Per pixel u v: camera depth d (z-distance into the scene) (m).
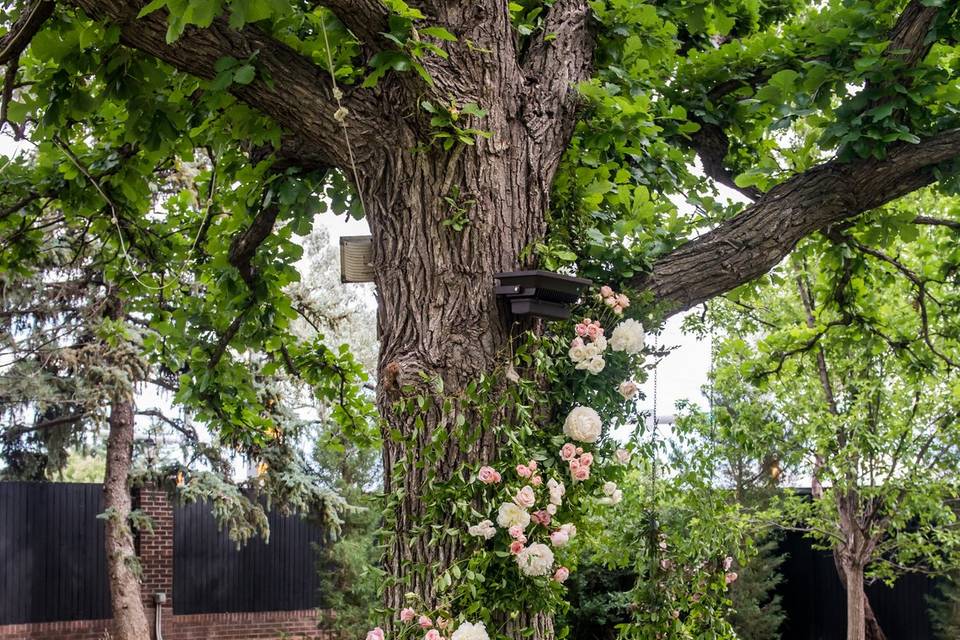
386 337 3.49
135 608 12.76
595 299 3.87
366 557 13.76
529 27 4.07
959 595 12.87
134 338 12.77
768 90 4.63
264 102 3.54
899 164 4.17
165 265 5.91
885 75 4.21
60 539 13.05
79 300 12.89
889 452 10.25
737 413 9.37
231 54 3.43
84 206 5.34
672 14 5.16
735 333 9.66
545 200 3.68
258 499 14.10
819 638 14.12
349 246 4.26
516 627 3.33
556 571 3.32
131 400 12.53
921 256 6.58
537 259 3.58
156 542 13.52
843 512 10.89
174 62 3.49
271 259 5.43
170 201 5.95
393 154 3.48
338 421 6.36
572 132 3.90
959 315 6.27
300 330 15.64
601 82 4.19
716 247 4.10
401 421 3.38
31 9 3.68
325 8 3.62
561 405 3.73
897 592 13.73
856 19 4.51
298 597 14.41
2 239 5.52
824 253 6.04
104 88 4.07
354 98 3.50
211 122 4.45
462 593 3.18
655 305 3.96
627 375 3.83
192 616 13.64
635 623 4.65
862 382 10.01
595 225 4.31
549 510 3.34
